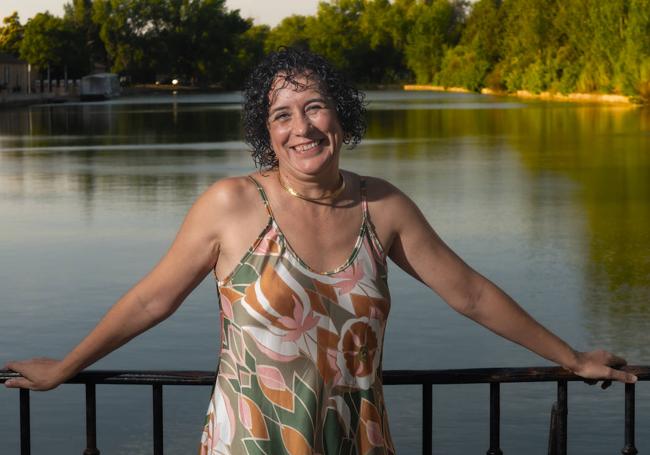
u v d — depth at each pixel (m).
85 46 123.19
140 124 55.25
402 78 157.25
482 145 37.06
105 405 8.09
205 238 2.70
